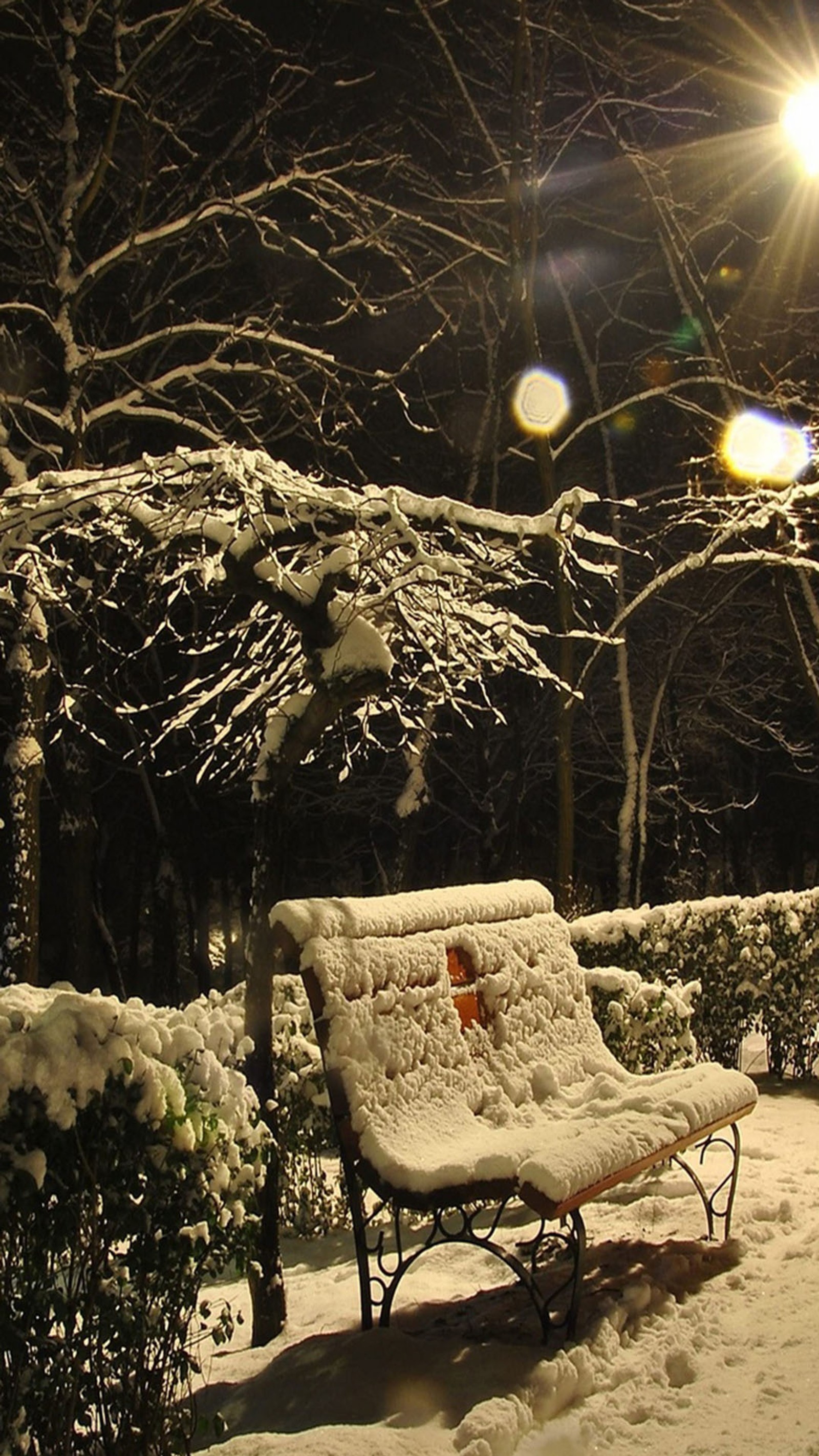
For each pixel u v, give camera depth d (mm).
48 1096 3061
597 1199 6062
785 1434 3633
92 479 5129
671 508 21016
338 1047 4332
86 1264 3242
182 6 14344
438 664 5266
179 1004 22328
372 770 22859
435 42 18188
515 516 5254
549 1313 4488
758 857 28109
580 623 13336
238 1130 3520
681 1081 5348
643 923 8344
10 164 13852
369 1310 4508
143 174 13812
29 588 6453
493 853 22016
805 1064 9773
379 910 4734
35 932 11430
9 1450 3100
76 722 8453
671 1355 4156
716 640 22438
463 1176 4117
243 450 4996
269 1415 3916
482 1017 5223
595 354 21312
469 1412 3648
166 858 22297
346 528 4973
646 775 20812
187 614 16906
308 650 4965
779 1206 5648
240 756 6547
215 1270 3471
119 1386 3311
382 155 17031
